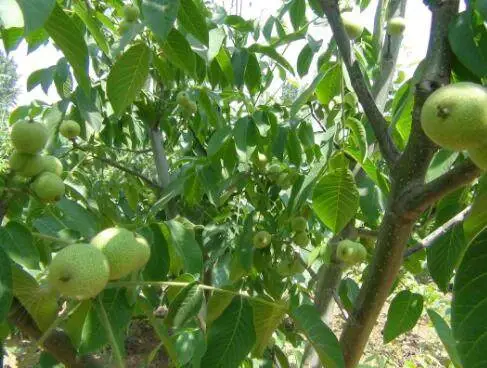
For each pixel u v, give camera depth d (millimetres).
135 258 1001
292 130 2070
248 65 2234
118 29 2119
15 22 758
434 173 1234
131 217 3322
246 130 1943
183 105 2535
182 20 1263
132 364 4113
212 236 2496
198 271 1177
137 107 2787
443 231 1363
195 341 1457
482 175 902
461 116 799
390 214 1066
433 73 949
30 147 1245
